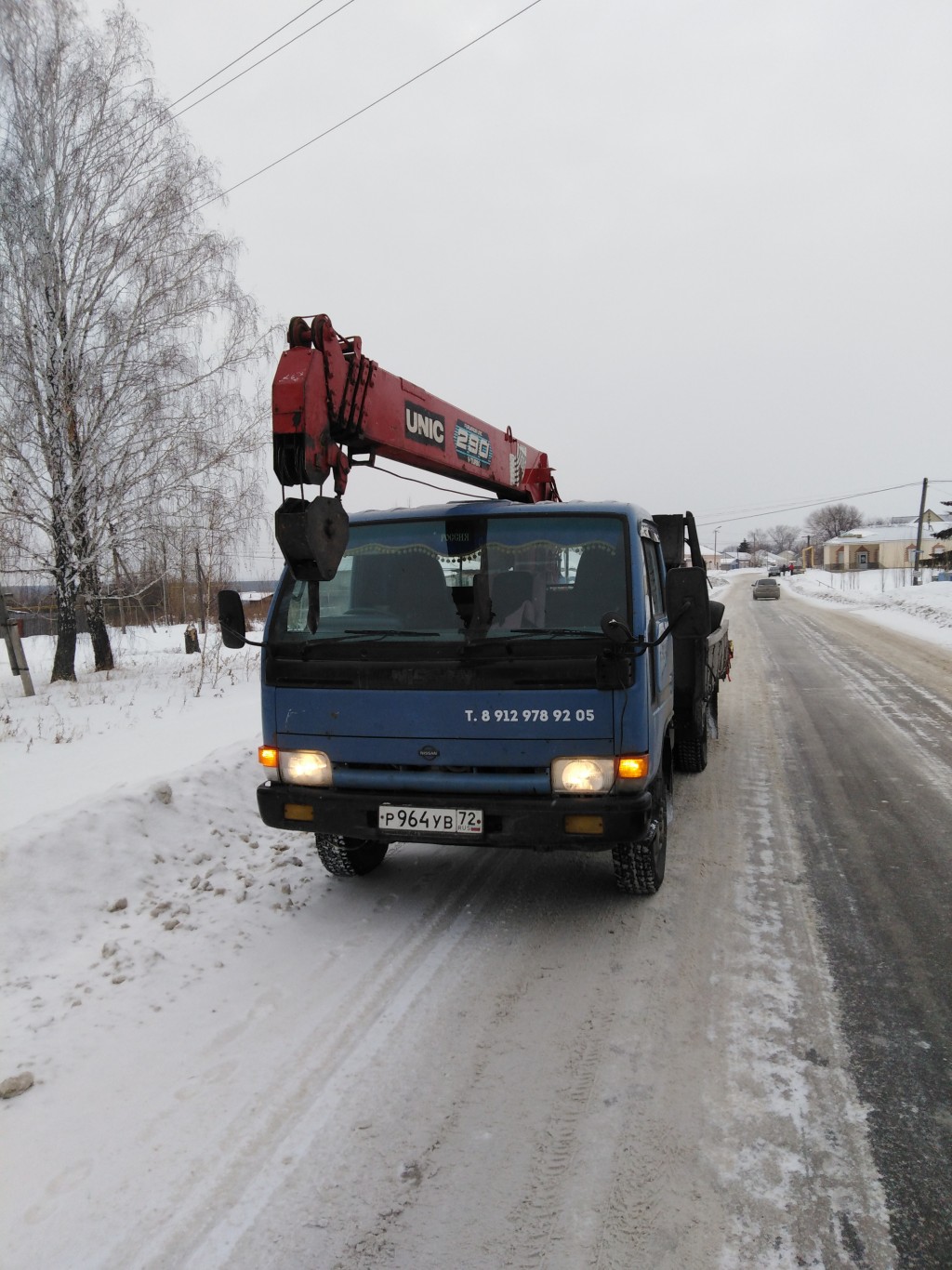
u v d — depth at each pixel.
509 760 3.77
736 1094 2.73
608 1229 2.17
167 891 4.78
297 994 3.50
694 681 6.72
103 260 14.75
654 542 4.89
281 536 3.32
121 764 7.60
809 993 3.38
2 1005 3.47
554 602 3.94
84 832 4.92
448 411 4.62
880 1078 2.80
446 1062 2.97
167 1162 2.48
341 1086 2.84
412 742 3.89
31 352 14.23
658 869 4.34
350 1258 2.11
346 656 3.99
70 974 3.75
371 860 4.97
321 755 4.07
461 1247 2.13
